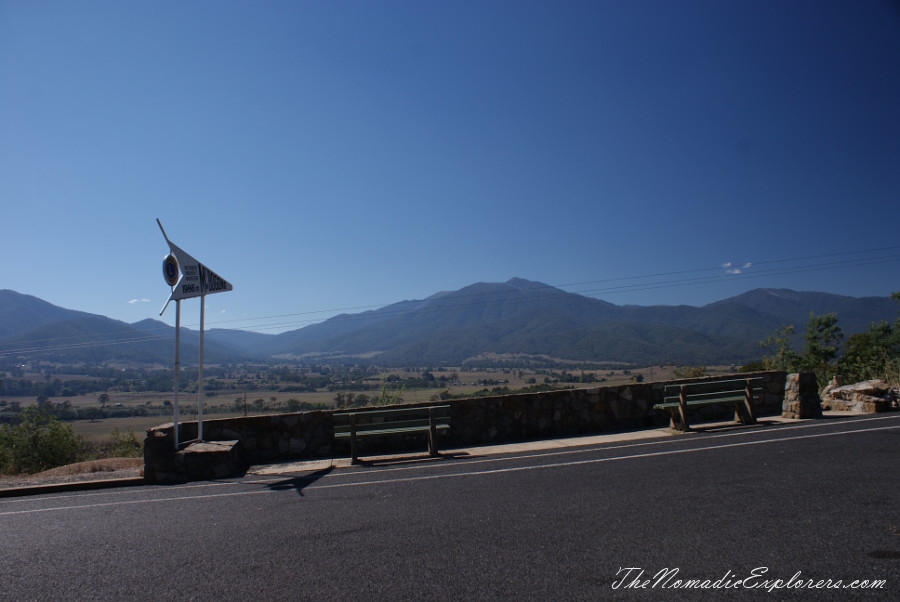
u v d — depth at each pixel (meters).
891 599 4.02
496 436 11.59
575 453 9.55
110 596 4.72
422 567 4.93
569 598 4.21
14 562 5.68
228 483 9.03
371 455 10.94
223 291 11.12
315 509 7.03
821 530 5.32
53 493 9.18
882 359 21.80
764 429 10.65
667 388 11.24
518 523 5.97
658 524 5.71
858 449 8.50
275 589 4.66
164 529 6.58
